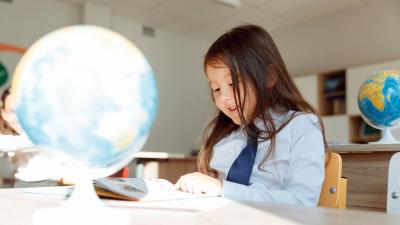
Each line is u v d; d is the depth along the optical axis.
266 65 1.08
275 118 1.07
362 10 4.96
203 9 5.17
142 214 0.46
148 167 2.78
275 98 1.10
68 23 5.05
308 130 1.00
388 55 4.68
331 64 5.21
